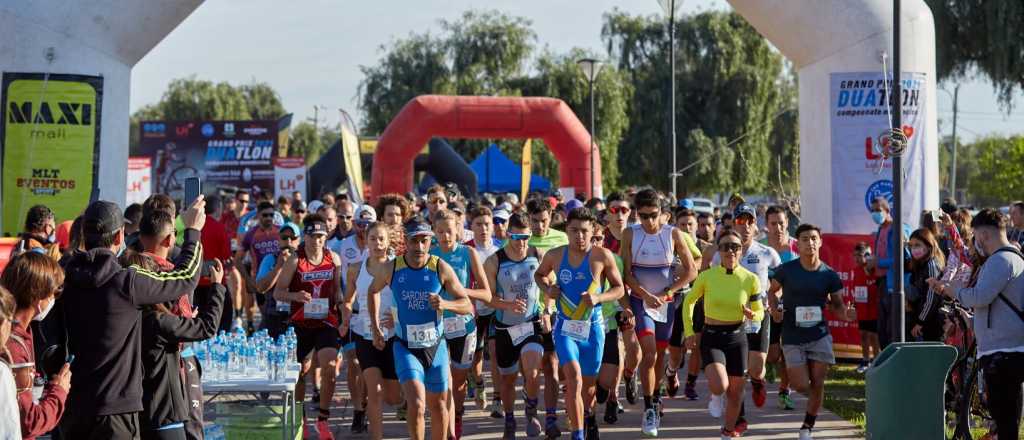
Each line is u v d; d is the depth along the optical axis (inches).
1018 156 2493.8
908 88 572.7
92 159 568.4
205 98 2918.3
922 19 577.3
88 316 235.9
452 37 2111.2
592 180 1047.0
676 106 1993.1
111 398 235.0
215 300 260.8
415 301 333.4
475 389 463.2
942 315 432.5
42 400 219.1
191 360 278.8
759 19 600.1
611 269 366.3
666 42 2031.3
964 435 346.3
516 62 2084.2
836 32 573.6
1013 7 1250.0
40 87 556.1
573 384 351.6
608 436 402.3
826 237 575.8
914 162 577.3
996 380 316.8
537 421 398.3
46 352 235.9
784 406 456.1
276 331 419.8
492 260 385.4
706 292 370.3
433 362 334.6
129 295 237.8
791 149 1955.0
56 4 557.9
